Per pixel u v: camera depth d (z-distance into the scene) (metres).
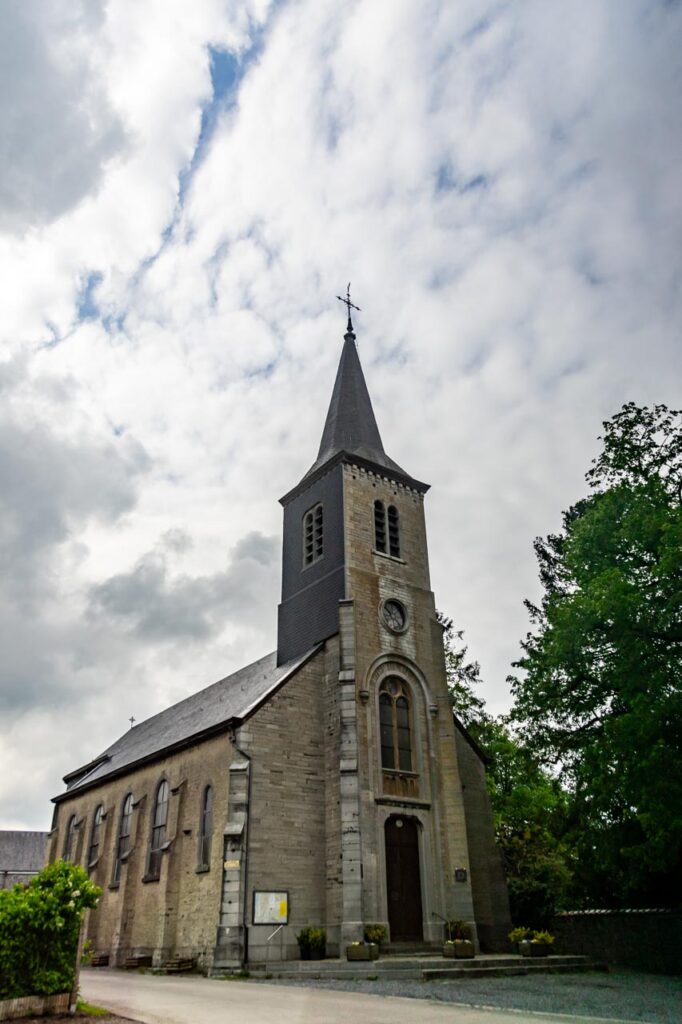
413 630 30.67
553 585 40.91
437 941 25.47
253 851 24.75
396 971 20.48
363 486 32.44
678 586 20.47
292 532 34.41
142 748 39.59
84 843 38.31
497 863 29.66
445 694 29.97
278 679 28.53
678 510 21.61
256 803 25.45
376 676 28.59
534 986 18.59
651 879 25.48
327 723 27.95
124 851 34.09
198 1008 14.56
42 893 13.21
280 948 23.88
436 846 27.11
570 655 22.95
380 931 23.86
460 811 27.64
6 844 77.19
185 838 27.95
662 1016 13.93
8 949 12.62
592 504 25.62
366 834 25.39
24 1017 12.37
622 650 20.75
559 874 32.38
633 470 23.95
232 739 26.41
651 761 19.08
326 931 24.75
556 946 26.59
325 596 30.52
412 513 33.72
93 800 39.09
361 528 31.34
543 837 35.50
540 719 25.78
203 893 25.80
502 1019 13.09
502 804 38.78
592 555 23.97
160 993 17.77
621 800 23.56
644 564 23.02
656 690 20.14
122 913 30.38
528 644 36.12
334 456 32.62
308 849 25.86
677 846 20.55
